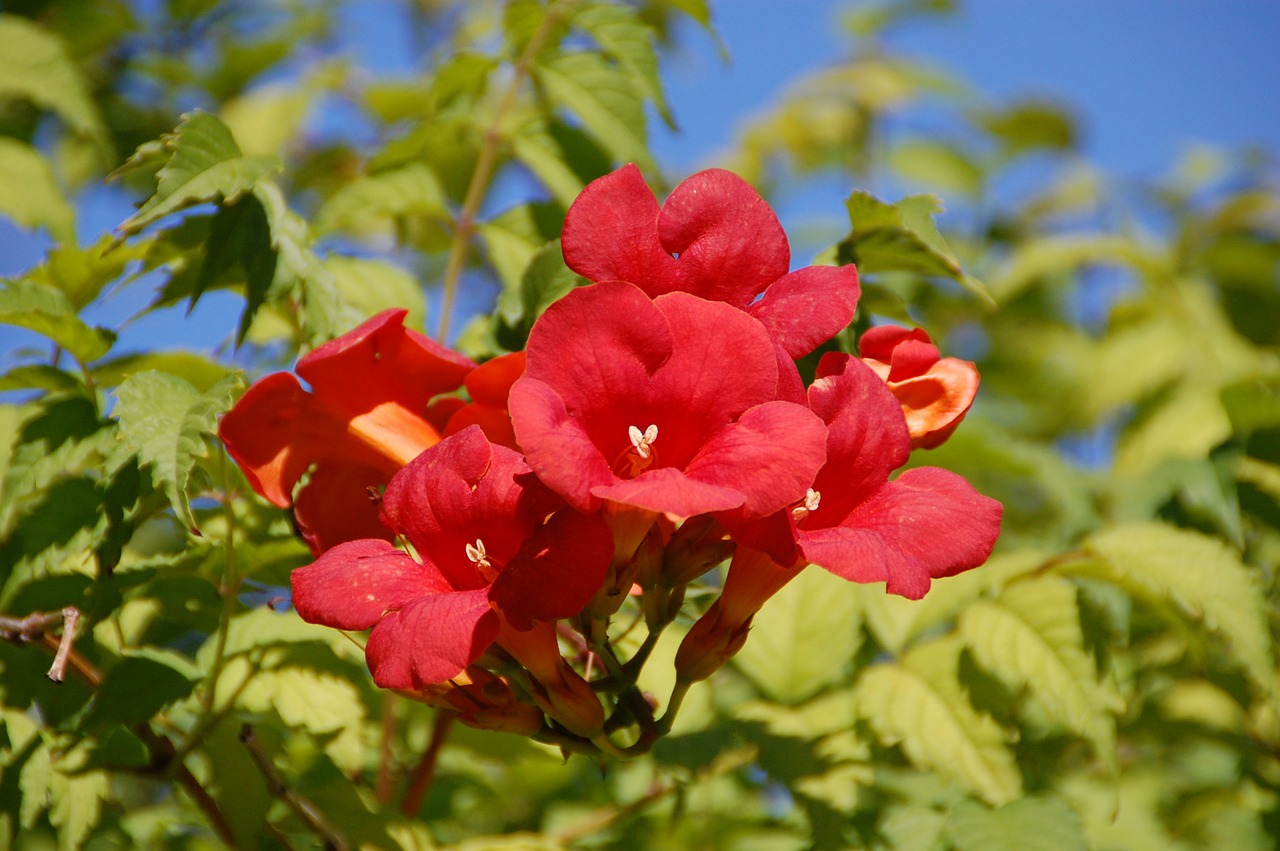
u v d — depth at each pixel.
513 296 0.73
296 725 0.73
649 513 0.64
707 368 0.64
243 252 0.71
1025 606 0.74
